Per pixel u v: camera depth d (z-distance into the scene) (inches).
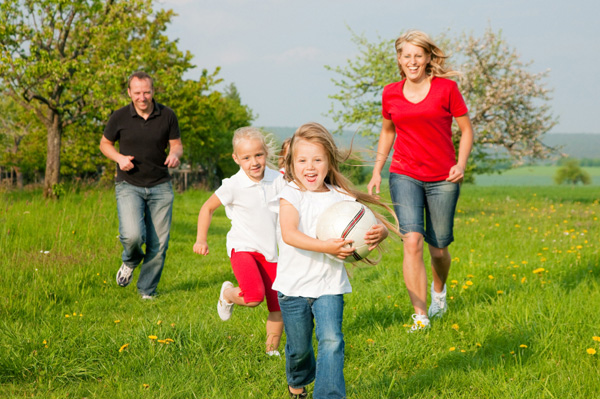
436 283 197.3
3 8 660.7
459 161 188.2
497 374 136.5
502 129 888.3
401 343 159.2
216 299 236.4
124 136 244.2
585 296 204.5
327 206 122.8
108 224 403.5
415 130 185.8
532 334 163.6
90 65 737.0
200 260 353.4
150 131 244.1
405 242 185.2
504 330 171.9
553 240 368.8
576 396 122.8
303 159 121.0
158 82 918.4
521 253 326.0
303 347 119.9
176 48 1059.3
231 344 163.0
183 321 180.7
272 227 168.6
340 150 130.1
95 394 127.8
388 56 821.2
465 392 127.3
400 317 193.6
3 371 140.2
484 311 187.8
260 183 167.2
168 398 124.8
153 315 207.8
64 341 158.6
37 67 665.0
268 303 156.6
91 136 889.5
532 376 135.2
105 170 1191.6
